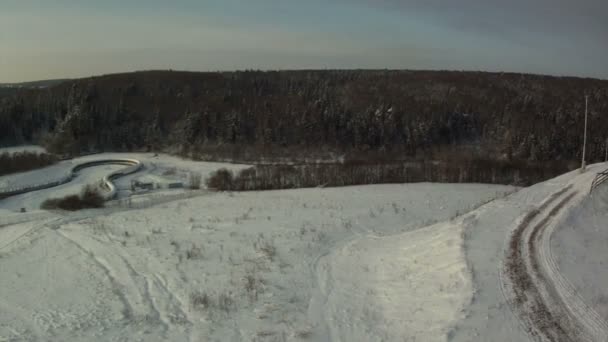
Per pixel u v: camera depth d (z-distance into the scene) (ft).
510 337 45.70
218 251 89.86
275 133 330.75
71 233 113.80
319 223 110.42
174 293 70.23
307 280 71.67
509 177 223.30
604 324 47.65
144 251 93.45
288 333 53.72
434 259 69.72
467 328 47.34
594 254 67.87
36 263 91.20
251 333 54.39
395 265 73.36
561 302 51.96
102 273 83.10
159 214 134.10
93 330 59.57
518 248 68.03
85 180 233.35
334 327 54.85
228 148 319.88
